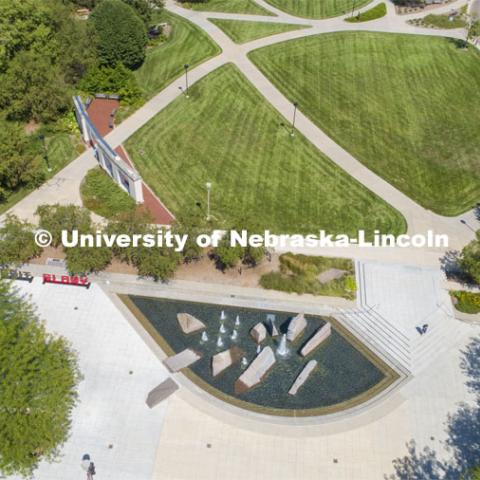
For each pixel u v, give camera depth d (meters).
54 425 40.97
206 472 42.97
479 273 54.69
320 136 77.81
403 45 101.56
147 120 80.06
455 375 49.97
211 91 86.56
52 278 56.88
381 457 44.16
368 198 67.75
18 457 38.31
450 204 67.56
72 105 80.31
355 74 92.25
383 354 51.56
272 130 78.56
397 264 59.25
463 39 104.06
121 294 56.50
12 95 76.00
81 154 74.31
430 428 46.00
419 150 76.06
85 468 42.59
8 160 64.75
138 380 48.91
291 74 91.56
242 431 45.66
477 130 80.25
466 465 43.62
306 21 109.38
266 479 42.62
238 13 111.50
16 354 40.28
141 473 42.75
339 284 57.06
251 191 68.19
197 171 71.06
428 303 55.56
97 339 52.03
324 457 44.09
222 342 52.25
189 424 45.94
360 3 117.12
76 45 84.25
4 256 56.94
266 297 56.47
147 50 97.94
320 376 49.72
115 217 62.72
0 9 76.50
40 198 67.00
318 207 66.19
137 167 71.44
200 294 56.66
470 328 53.69
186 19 108.12
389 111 83.56
